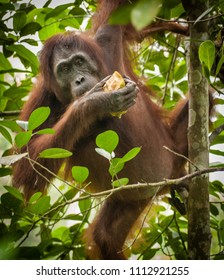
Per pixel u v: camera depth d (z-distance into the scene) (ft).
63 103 26.68
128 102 22.11
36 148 24.61
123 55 27.91
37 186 24.58
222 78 25.77
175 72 33.37
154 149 26.17
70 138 23.84
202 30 22.13
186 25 27.27
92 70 25.59
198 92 22.35
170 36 30.58
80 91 24.38
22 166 25.04
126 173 25.62
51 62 26.43
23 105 28.45
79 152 25.50
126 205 27.58
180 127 28.35
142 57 33.19
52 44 26.61
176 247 26.63
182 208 26.73
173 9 25.04
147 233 28.50
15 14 24.14
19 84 33.76
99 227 28.25
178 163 27.78
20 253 22.03
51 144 24.04
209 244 22.25
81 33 27.53
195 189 22.13
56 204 24.39
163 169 26.55
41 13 27.35
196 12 22.08
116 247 28.04
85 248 27.86
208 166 22.40
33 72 27.61
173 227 28.55
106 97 22.09
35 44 25.93
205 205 22.13
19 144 18.13
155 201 28.09
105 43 27.17
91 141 25.11
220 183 26.63
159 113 28.55
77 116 23.24
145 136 25.94
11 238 22.79
